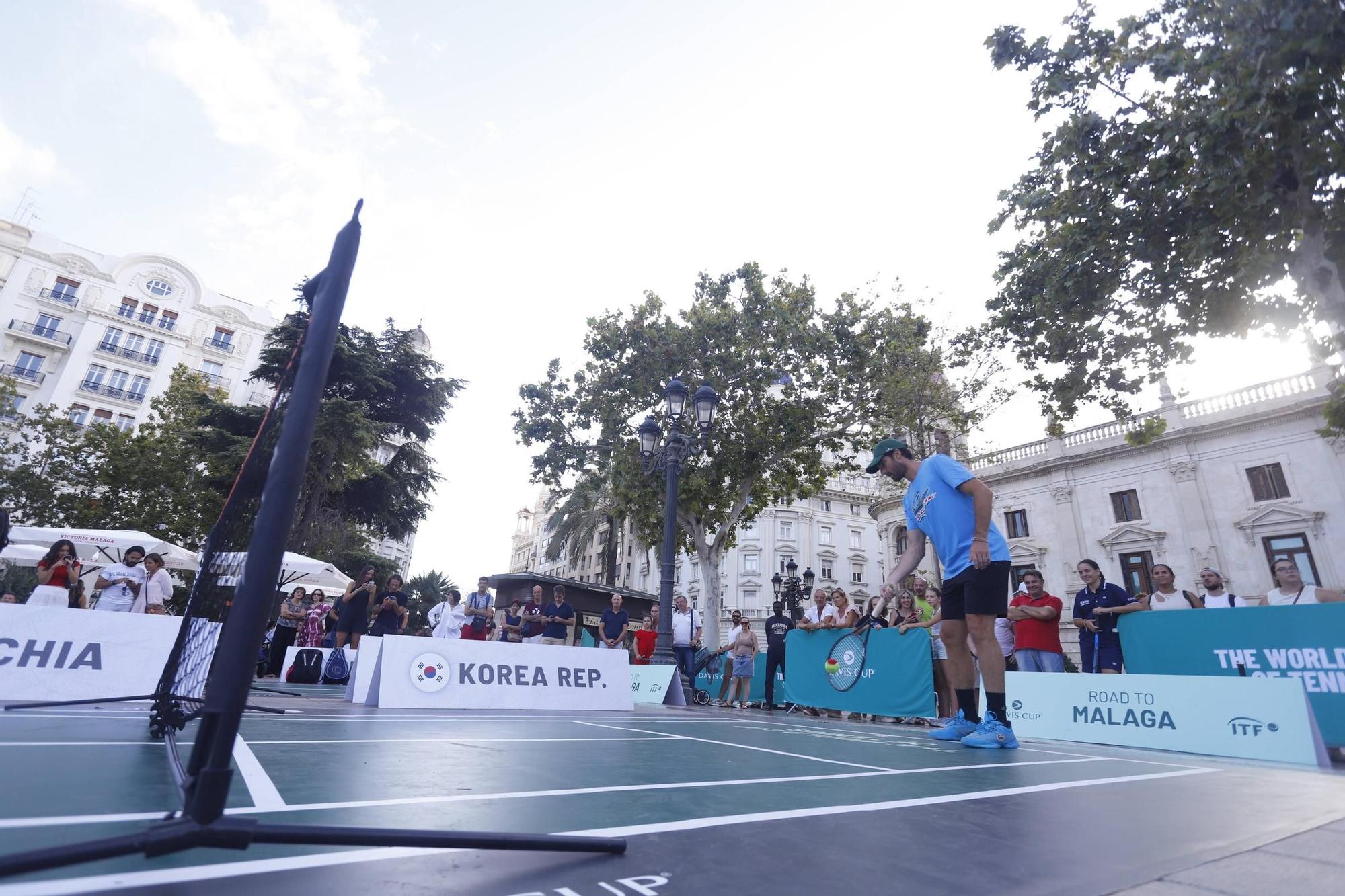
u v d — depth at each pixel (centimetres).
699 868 137
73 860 82
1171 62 884
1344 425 1017
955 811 206
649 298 2106
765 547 4744
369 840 112
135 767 220
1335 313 900
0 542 663
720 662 1341
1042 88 1091
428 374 2838
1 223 4262
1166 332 1142
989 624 412
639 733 453
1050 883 132
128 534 1482
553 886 122
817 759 336
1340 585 2158
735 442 2028
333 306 136
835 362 2066
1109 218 1038
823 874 136
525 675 688
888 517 3512
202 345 4700
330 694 770
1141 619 582
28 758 225
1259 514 2338
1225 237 1014
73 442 2970
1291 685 439
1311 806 225
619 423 2016
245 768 233
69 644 480
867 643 793
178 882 112
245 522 221
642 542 2347
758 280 2073
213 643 243
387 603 1071
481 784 227
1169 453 2597
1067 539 2828
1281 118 795
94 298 4434
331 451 2289
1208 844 167
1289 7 721
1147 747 505
